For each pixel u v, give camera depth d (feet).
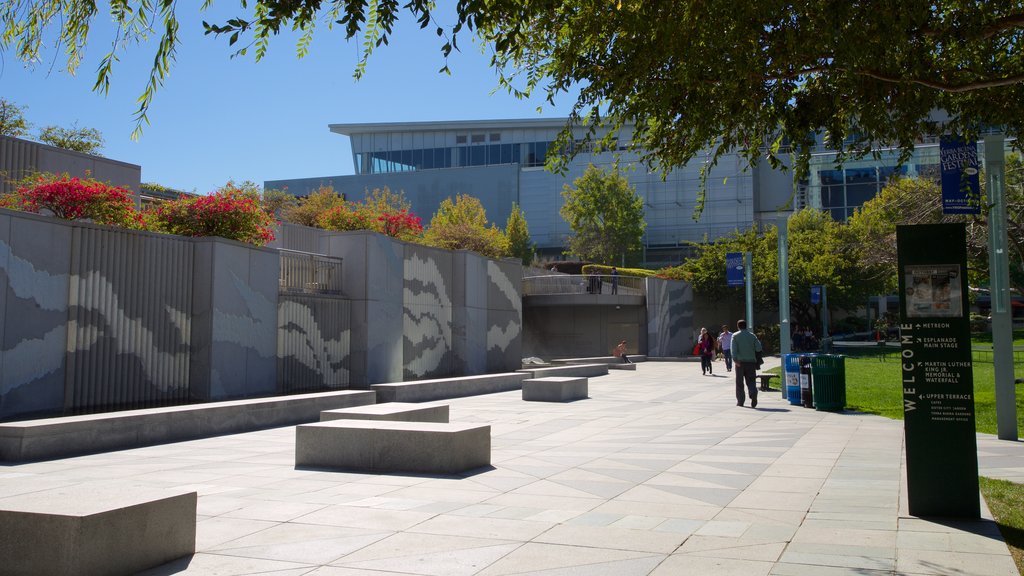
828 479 29.07
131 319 53.01
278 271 65.51
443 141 294.87
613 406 61.62
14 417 45.11
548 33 26.99
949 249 22.81
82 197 52.85
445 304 94.94
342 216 94.32
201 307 57.72
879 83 26.11
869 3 22.31
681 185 248.32
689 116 25.71
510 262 110.11
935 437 22.77
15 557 16.06
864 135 29.19
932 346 22.90
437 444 30.66
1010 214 69.36
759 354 75.36
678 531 21.09
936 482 22.67
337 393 54.90
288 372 67.92
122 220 54.80
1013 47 29.25
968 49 27.12
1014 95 28.40
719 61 23.48
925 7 21.89
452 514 23.24
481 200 268.00
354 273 77.25
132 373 52.95
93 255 50.47
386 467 31.14
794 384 61.00
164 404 55.26
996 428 43.19
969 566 17.49
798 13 23.88
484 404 63.52
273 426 47.70
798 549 19.13
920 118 29.17
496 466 32.35
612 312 157.48
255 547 19.44
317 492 26.61
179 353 56.70
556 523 22.07
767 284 170.30
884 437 40.91
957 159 36.14
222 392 58.29
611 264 210.79
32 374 46.37
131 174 71.36
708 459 34.09
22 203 52.80
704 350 104.99
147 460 33.88
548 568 17.60
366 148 302.45
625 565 17.81
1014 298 224.33
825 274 163.32
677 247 247.09
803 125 27.40
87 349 49.83
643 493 26.55
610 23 24.90
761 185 243.81
